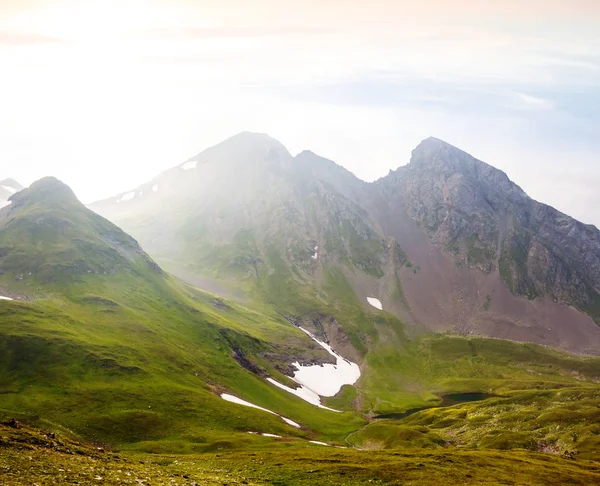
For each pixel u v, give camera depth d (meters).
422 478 76.06
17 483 36.19
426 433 171.88
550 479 89.31
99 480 42.81
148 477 49.84
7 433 52.62
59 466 44.81
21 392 134.00
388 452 103.81
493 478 82.69
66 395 137.00
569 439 154.50
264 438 129.50
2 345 151.50
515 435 160.50
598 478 95.44
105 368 157.88
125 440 119.69
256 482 66.75
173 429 129.00
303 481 70.62
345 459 88.62
